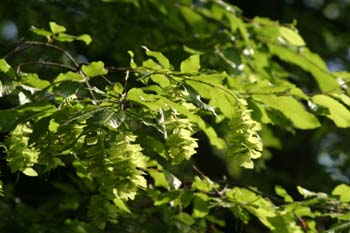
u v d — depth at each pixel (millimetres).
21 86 4750
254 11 11516
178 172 8781
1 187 4730
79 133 3973
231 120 4406
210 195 5727
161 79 4391
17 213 7332
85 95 5121
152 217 6652
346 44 11523
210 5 7270
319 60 6836
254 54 7133
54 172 8609
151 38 7555
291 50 6992
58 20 7645
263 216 5355
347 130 10266
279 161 11969
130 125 4285
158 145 4379
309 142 11750
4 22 9305
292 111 5254
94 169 3664
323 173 11336
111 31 7535
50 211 7473
